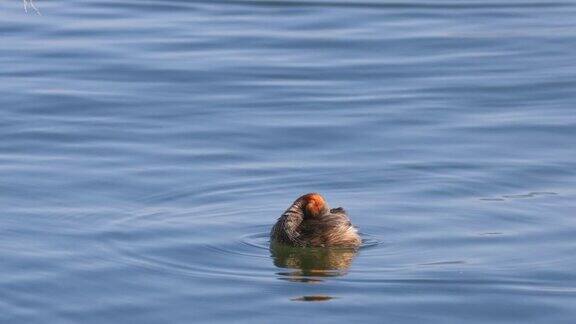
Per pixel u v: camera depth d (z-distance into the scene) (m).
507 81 22.73
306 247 15.56
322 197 16.16
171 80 22.67
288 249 15.59
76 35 25.20
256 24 26.27
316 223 15.77
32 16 26.42
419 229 16.23
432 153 19.05
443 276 14.78
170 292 14.38
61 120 20.55
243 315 13.82
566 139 19.73
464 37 25.44
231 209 16.98
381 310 13.95
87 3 27.64
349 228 15.83
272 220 16.56
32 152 19.08
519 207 16.94
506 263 15.15
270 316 13.79
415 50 24.62
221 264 15.18
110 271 14.91
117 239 15.84
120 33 25.41
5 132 19.94
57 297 14.23
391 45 24.92
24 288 14.43
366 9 27.38
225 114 20.95
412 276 14.79
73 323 13.62
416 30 25.92
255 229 16.25
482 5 27.86
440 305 14.08
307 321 13.67
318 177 18.14
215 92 22.09
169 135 19.94
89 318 13.74
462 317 13.82
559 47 24.75
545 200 17.17
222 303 14.11
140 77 22.81
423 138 19.78
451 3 27.92
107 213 16.70
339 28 26.03
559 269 14.98
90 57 23.84
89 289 14.44
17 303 14.07
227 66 23.48
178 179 17.98
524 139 19.73
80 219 16.50
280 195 17.56
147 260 15.25
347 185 17.86
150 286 14.53
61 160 18.73
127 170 18.31
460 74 23.19
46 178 17.94
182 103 21.48
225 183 17.86
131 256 15.35
